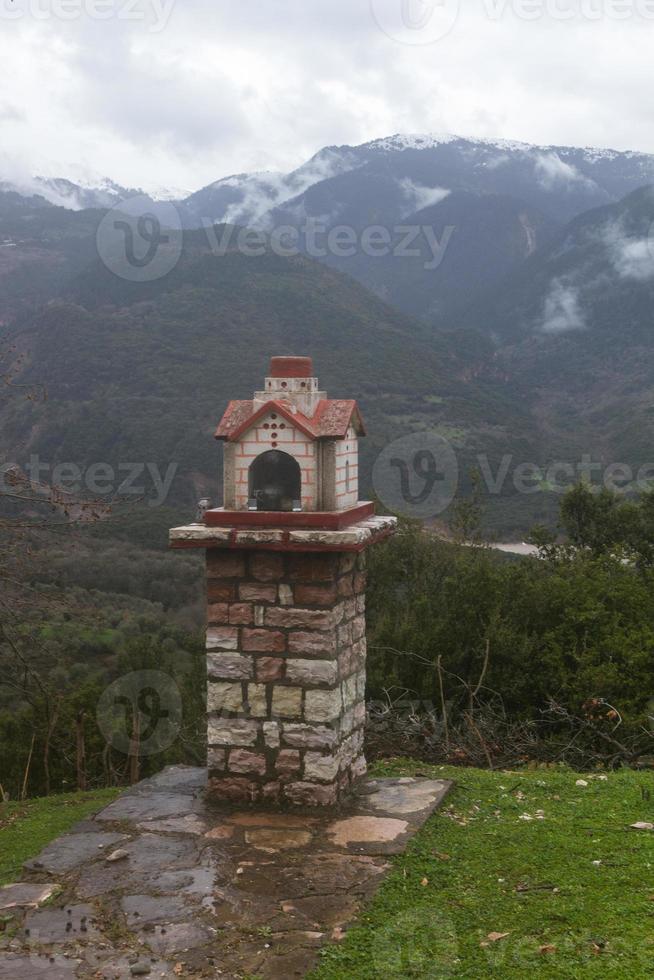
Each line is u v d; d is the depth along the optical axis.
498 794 6.68
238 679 6.31
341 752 6.40
